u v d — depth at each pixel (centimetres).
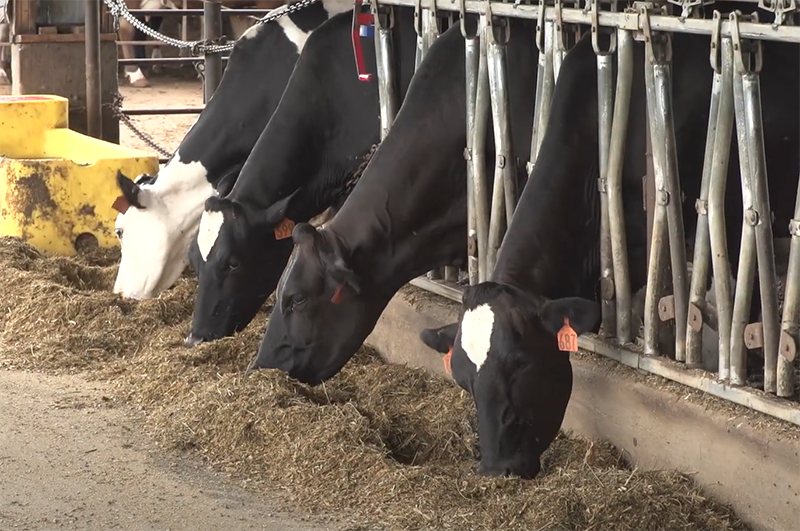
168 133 1242
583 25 489
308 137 600
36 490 422
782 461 375
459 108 512
